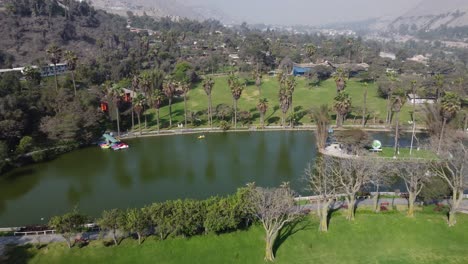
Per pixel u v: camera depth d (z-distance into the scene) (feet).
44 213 277.85
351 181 246.88
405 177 290.15
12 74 488.85
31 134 412.57
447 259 209.97
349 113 534.37
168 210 225.76
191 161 382.83
